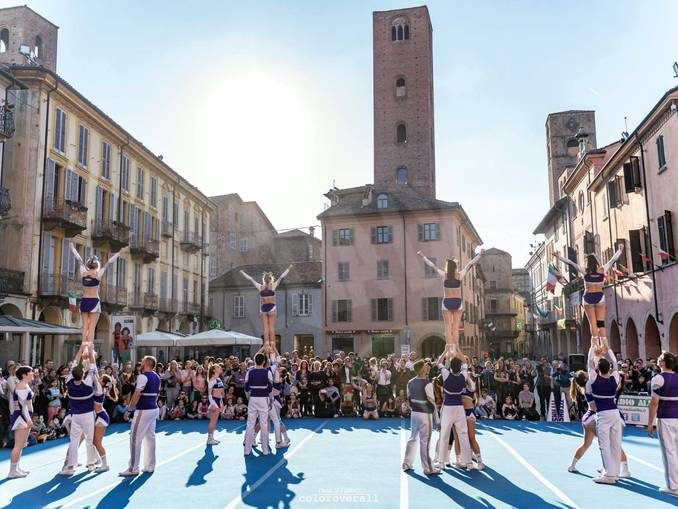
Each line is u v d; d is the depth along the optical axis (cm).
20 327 2141
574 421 2092
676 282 2509
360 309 4716
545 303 6234
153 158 3959
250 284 5175
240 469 1261
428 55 6291
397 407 2206
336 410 2225
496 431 1850
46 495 1048
